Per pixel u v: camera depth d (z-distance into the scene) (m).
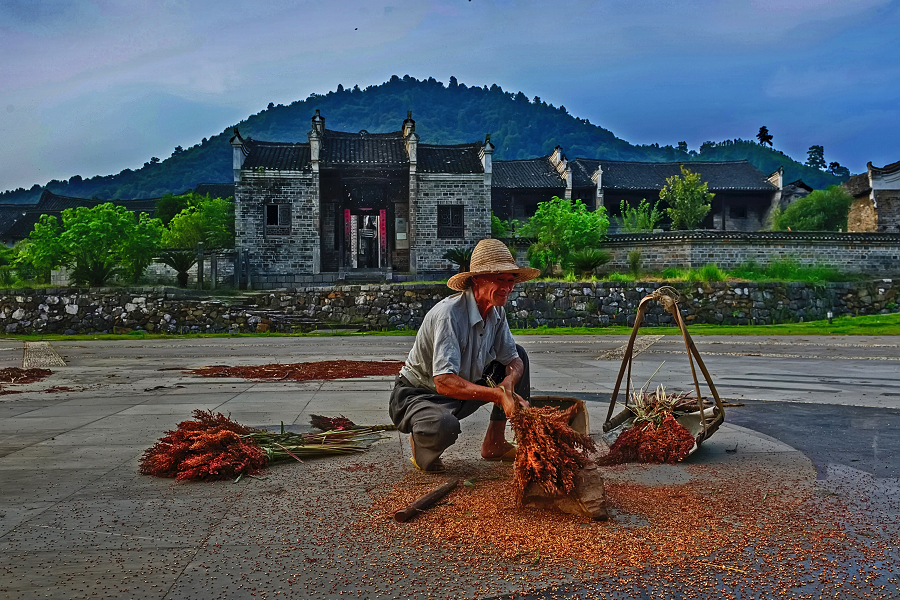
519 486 2.74
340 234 31.08
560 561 2.23
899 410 5.53
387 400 6.13
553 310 23.45
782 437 4.40
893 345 13.70
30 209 50.25
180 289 23.83
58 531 2.56
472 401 3.55
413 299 23.42
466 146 32.03
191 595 2.00
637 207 40.97
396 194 32.03
